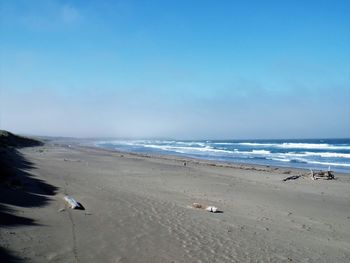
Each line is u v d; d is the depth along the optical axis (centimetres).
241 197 1522
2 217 780
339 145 7950
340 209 1373
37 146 5497
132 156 4084
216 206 1262
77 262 602
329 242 904
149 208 1094
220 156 4706
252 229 957
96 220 890
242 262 693
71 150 4888
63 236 726
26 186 1263
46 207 966
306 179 2244
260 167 3064
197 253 719
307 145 8219
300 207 1370
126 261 636
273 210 1274
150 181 1884
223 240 824
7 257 572
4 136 4366
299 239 906
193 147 7638
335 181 2183
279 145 8481
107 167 2553
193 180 2034
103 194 1288
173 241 781
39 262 579
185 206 1194
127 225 872
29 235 697
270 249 794
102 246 697
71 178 1727
